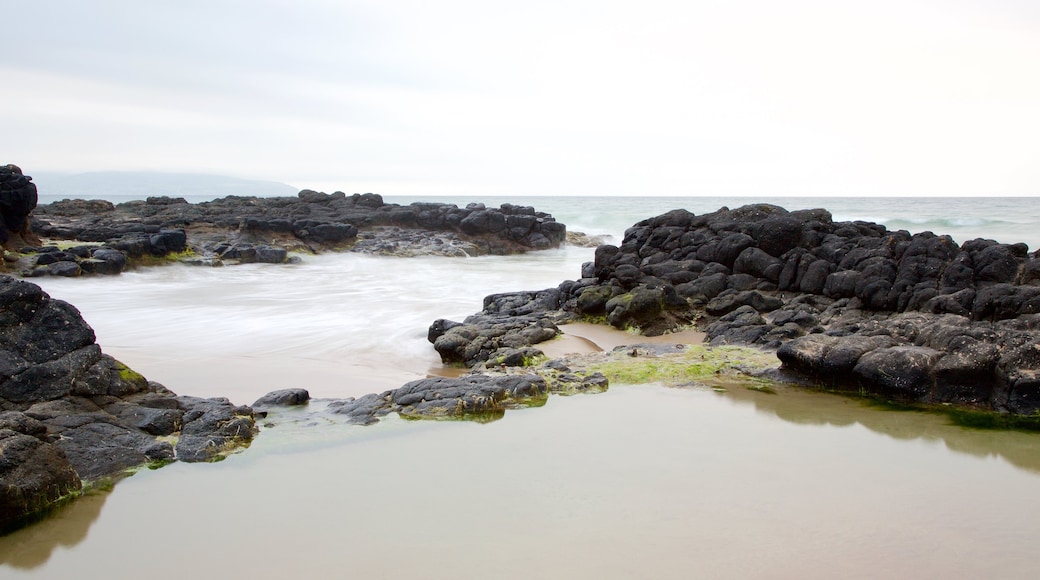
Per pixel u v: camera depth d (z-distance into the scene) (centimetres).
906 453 901
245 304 2303
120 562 629
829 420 1042
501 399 1116
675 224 2233
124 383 984
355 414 1051
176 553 643
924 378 1136
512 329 1636
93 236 3628
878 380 1161
